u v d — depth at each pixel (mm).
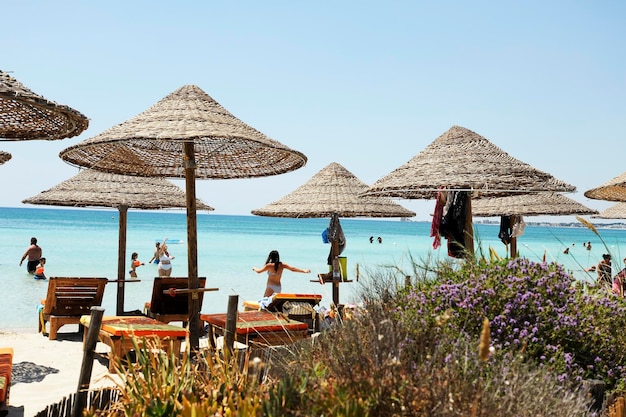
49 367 7512
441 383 2957
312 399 2920
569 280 4641
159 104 7336
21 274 21828
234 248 43844
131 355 7648
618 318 4430
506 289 4281
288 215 11578
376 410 2848
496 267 4551
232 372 3713
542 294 4336
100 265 26531
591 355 4160
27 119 5863
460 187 6184
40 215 122375
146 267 26203
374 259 34688
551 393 3244
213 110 7316
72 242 43031
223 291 18094
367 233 91875
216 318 7312
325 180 11883
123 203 10617
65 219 100062
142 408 3293
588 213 13516
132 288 17938
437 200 7082
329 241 11102
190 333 7152
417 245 56500
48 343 9141
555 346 4020
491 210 13383
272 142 7070
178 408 3211
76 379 6914
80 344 9078
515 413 2926
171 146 8750
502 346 3920
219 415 3021
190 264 7207
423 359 3346
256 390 3373
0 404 4426
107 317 8047
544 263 4660
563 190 6266
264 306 9758
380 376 2951
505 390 3066
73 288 9570
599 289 4867
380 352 3150
